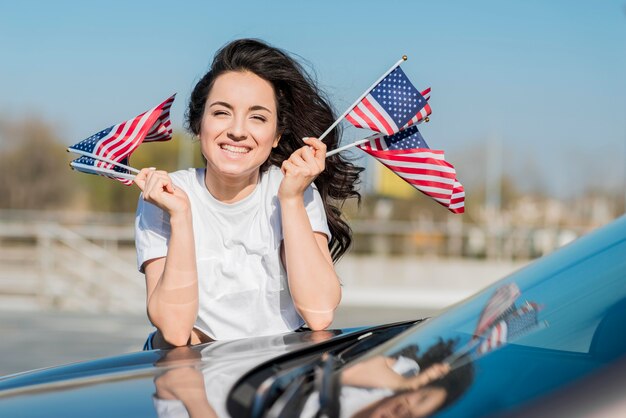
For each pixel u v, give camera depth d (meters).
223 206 3.96
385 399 2.28
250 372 2.66
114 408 2.49
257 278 3.96
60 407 2.54
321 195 4.36
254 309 3.96
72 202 65.50
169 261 3.81
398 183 44.72
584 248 2.82
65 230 26.55
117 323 20.00
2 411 2.58
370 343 2.94
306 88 4.04
